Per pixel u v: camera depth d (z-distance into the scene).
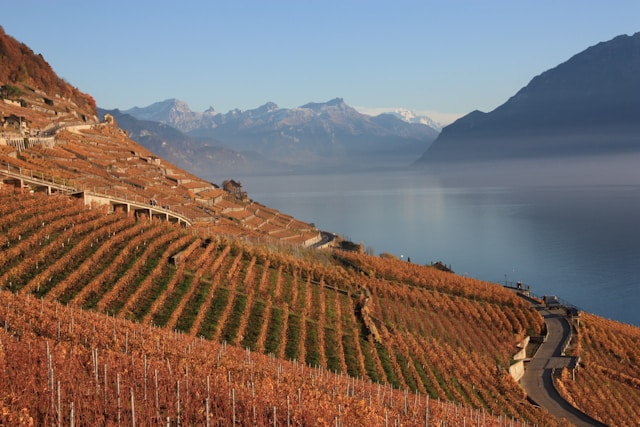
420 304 114.19
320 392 48.56
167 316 66.69
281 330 73.94
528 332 114.25
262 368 53.91
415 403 56.34
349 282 108.94
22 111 179.38
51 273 65.44
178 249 87.50
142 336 52.72
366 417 43.53
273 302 83.62
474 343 100.31
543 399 85.31
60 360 38.59
